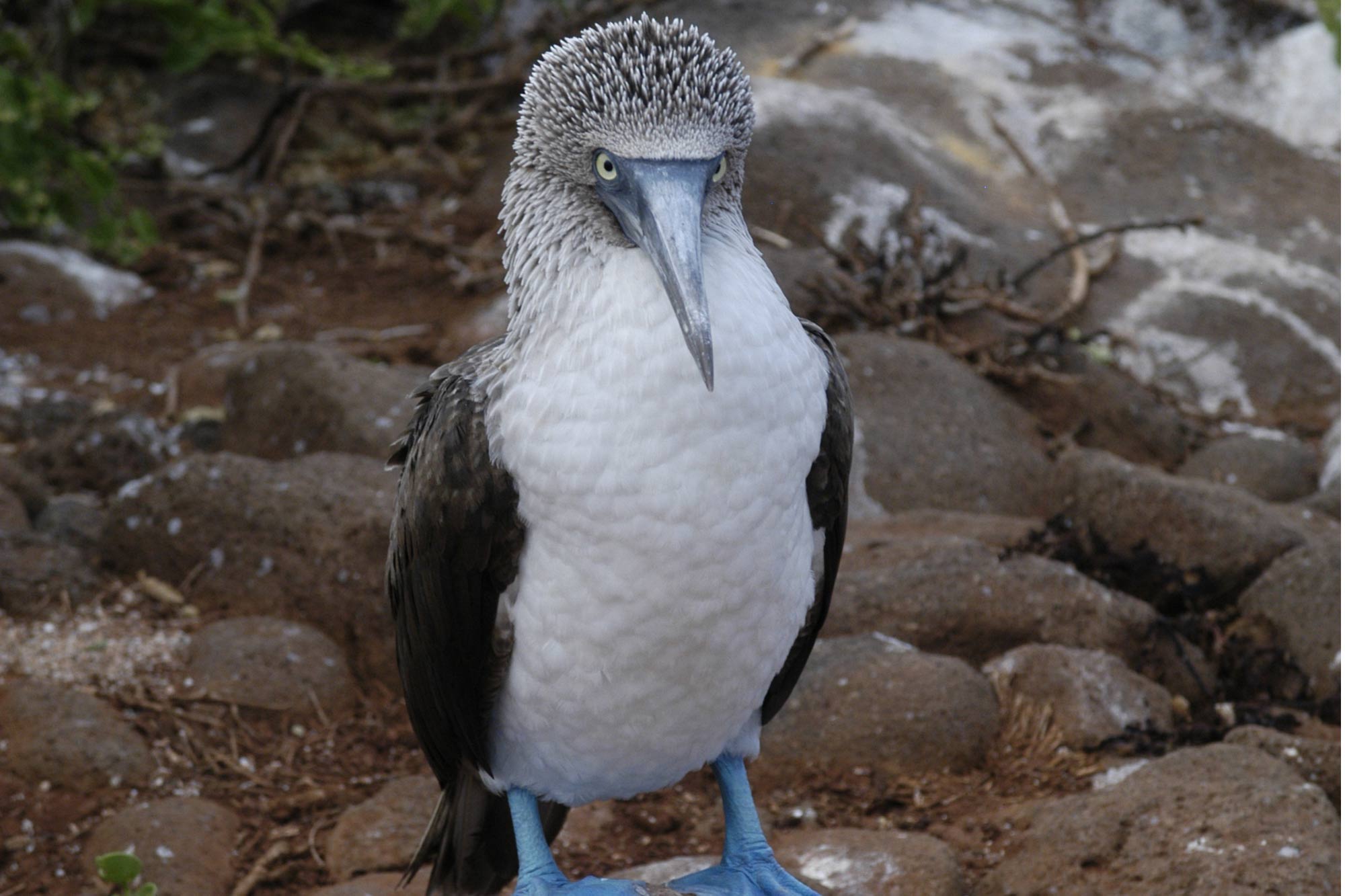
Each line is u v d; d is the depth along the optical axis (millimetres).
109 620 7355
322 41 14984
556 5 14812
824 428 4215
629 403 3721
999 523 8008
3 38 11703
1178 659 7066
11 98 10711
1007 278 11055
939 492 8609
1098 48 14328
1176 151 12875
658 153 3801
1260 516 7668
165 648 7117
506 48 14344
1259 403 10609
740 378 3713
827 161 11727
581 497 3805
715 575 3879
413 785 6141
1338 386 10727
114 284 11484
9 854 5824
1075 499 8133
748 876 4715
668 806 6297
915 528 7910
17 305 11016
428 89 13938
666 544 3805
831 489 4371
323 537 7324
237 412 9086
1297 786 5414
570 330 3852
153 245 12141
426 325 10953
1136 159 12719
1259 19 14742
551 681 4168
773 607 4078
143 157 13344
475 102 14188
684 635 3979
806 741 6281
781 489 3869
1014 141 12711
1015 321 10398
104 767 6203
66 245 12164
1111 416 9805
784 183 11562
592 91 3869
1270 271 11406
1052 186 12195
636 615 3936
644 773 4484
